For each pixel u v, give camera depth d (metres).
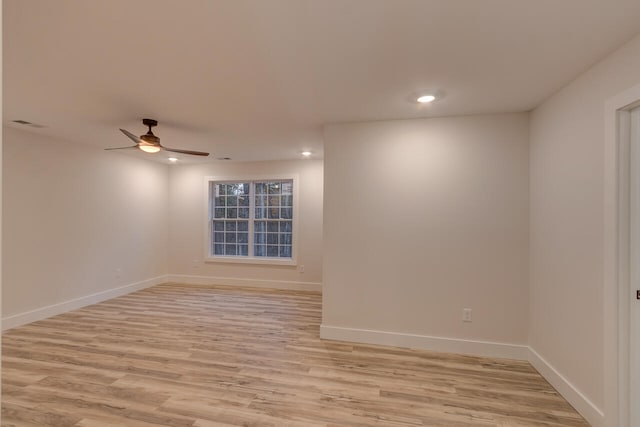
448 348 3.21
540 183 2.85
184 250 6.30
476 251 3.15
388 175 3.34
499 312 3.11
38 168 4.04
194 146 4.68
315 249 5.76
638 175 1.97
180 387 2.56
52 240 4.21
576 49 2.02
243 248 6.21
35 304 4.01
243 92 2.70
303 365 2.93
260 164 5.96
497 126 3.11
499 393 2.53
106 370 2.81
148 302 4.91
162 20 1.78
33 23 1.80
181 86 2.59
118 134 4.04
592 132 2.21
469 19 1.76
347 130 3.44
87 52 2.10
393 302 3.34
